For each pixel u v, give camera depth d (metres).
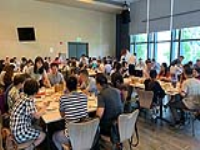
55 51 9.55
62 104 2.15
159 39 9.17
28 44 8.81
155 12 8.96
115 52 11.70
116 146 2.53
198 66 5.49
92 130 2.06
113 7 9.95
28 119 2.09
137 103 3.87
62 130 2.41
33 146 2.13
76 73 4.18
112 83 3.12
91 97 3.13
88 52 10.66
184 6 7.69
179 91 3.72
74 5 9.59
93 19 10.68
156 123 3.93
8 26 8.29
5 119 2.51
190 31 7.82
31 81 2.16
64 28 9.76
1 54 8.23
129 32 10.62
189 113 3.85
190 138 3.27
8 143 2.20
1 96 2.85
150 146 2.98
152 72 3.85
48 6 9.17
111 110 2.38
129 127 2.30
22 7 8.52
